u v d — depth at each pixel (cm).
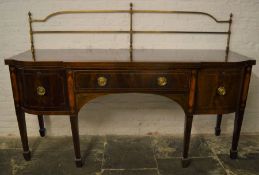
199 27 211
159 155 202
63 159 196
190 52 201
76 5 202
